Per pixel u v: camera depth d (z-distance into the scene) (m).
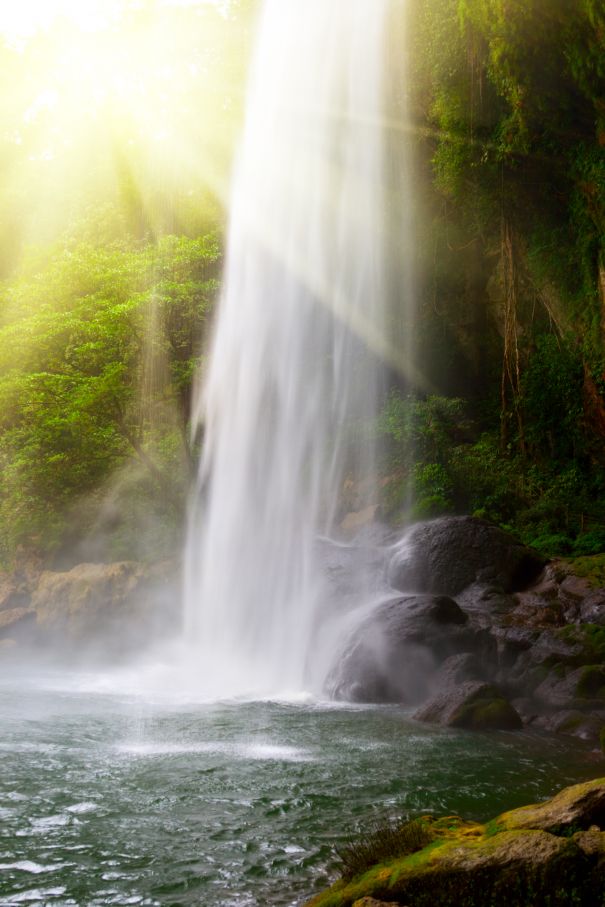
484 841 5.09
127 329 25.17
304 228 29.12
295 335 28.09
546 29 16.97
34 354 26.22
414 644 13.89
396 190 29.12
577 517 22.19
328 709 13.06
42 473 27.50
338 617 17.00
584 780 8.67
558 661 13.12
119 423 25.84
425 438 25.89
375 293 29.66
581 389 23.95
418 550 17.44
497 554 17.09
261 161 29.59
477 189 24.58
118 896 5.68
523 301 26.97
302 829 7.07
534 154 21.16
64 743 10.34
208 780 8.59
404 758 9.62
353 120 28.75
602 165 19.20
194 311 26.02
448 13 22.56
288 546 21.09
